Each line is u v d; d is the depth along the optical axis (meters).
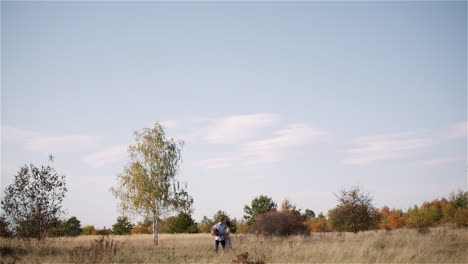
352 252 13.43
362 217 27.64
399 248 13.98
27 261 12.79
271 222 25.78
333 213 29.38
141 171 30.17
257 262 11.37
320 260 12.09
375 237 20.91
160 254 15.93
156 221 29.20
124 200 30.16
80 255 12.53
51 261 12.98
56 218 18.66
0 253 14.45
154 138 31.69
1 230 17.86
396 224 64.31
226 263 12.54
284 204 32.09
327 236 24.52
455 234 21.48
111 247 13.41
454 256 12.76
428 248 14.36
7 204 17.97
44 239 18.12
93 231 61.69
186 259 13.62
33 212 18.11
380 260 11.67
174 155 31.84
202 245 20.38
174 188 31.27
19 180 18.27
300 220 26.94
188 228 49.78
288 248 15.58
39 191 18.52
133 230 69.38
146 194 29.61
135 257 14.78
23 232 17.94
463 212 34.25
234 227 49.75
